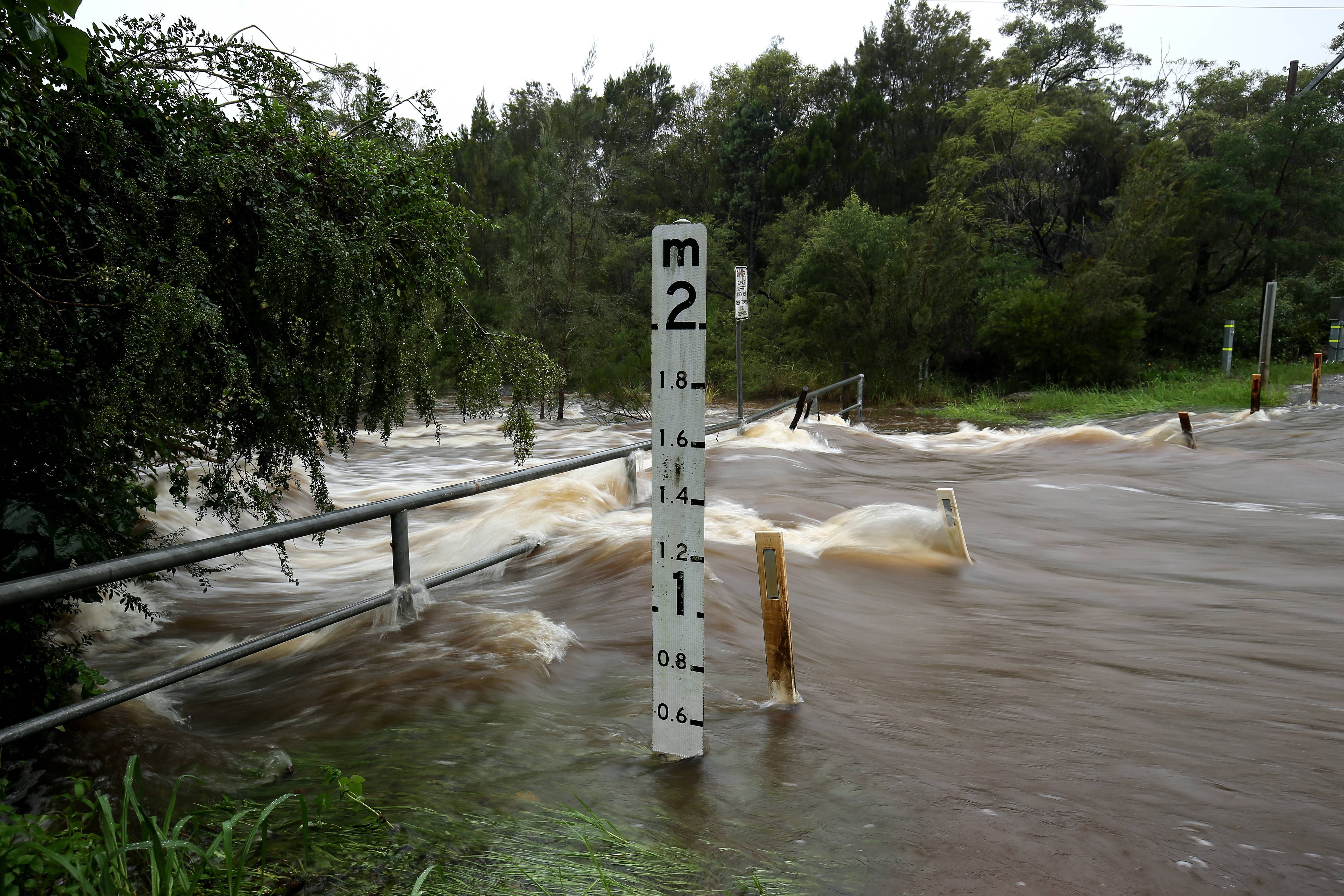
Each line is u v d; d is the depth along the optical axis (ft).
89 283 12.80
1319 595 20.97
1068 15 170.09
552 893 8.02
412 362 17.74
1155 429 51.44
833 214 105.81
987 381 102.78
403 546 16.97
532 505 27.09
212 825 9.40
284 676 15.19
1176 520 30.53
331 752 11.52
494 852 8.76
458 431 65.05
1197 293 112.98
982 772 10.91
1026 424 69.00
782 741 11.72
